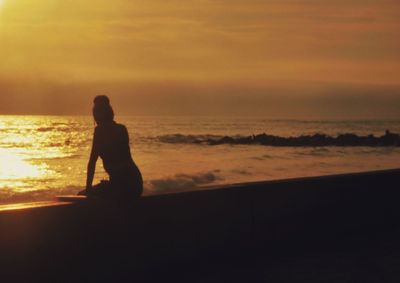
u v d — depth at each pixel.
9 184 28.64
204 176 33.94
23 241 6.10
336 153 57.88
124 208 7.29
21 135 91.75
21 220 6.08
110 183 7.28
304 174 35.59
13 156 49.09
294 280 7.85
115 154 7.20
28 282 6.15
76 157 48.69
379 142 75.88
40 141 74.75
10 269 5.96
